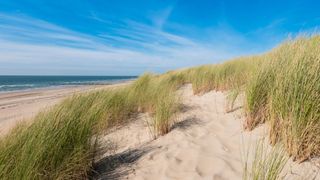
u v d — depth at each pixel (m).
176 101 5.79
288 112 2.89
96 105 4.61
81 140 3.10
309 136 2.60
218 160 3.03
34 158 2.48
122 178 2.92
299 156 2.60
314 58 3.29
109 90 6.68
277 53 4.32
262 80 3.82
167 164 3.12
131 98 6.54
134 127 5.09
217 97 6.50
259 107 3.72
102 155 3.54
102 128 4.62
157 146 3.79
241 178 2.59
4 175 2.30
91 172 3.08
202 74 9.00
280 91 3.09
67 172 2.75
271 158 2.28
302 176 2.38
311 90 2.86
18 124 3.34
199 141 3.73
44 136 2.72
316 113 2.73
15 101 15.70
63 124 3.05
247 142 3.36
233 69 8.50
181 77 11.56
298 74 3.11
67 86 33.94
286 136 2.77
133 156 3.51
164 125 4.36
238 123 4.11
